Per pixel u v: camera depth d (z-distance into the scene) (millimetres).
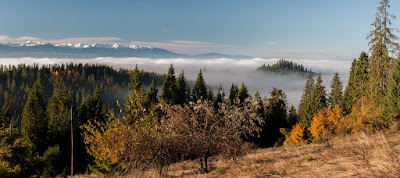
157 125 12703
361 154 5797
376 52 27875
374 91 28641
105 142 11945
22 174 18250
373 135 6840
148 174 13141
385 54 26797
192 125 12789
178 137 12352
